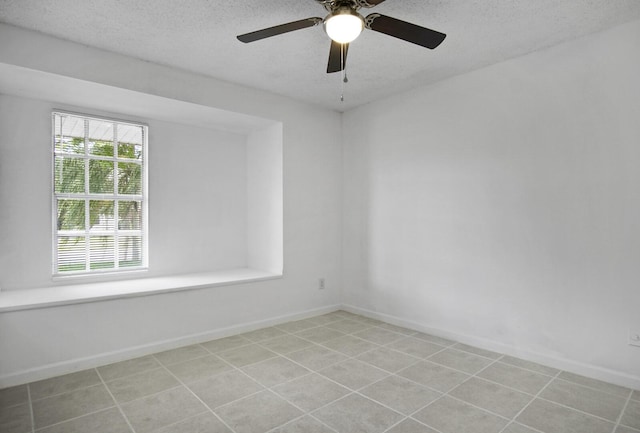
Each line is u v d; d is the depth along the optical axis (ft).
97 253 11.39
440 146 11.60
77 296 9.27
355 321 13.29
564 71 9.05
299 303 13.53
